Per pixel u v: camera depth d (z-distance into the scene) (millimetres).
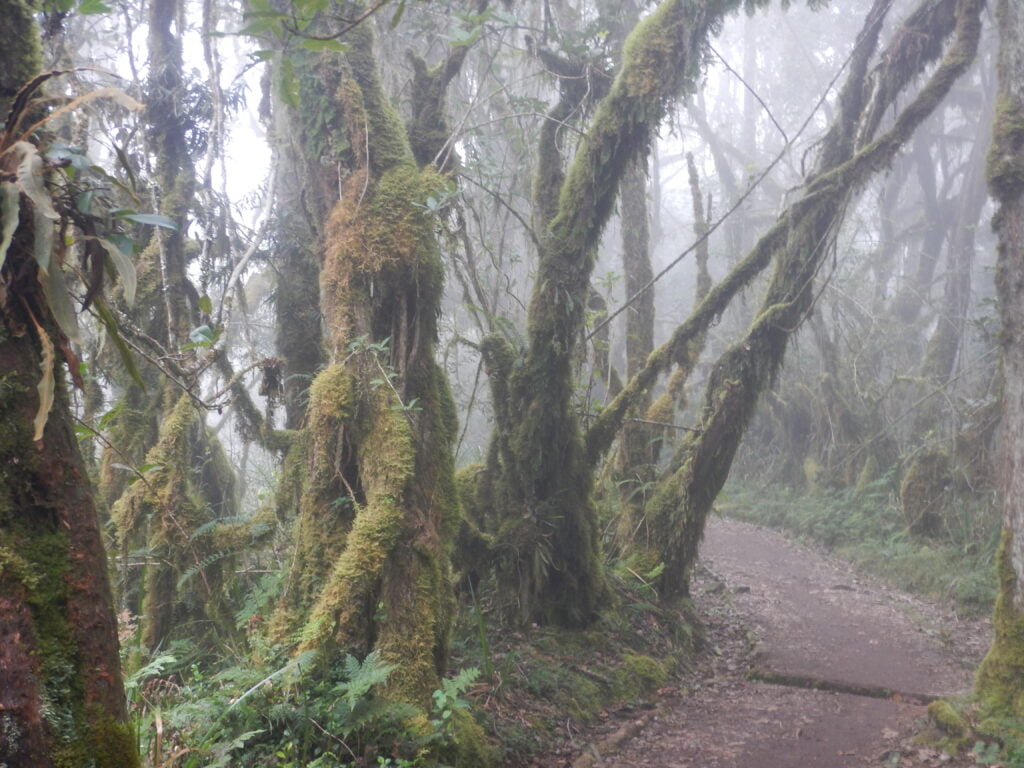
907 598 11430
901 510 14945
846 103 8828
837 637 9203
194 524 5961
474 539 7273
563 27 11172
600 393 14680
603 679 6793
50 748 1845
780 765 5703
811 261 8617
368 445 5051
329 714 4410
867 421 18016
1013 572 6281
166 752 3914
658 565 8945
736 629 9375
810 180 8781
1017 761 5387
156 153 7586
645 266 11711
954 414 15438
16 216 1932
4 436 1946
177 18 7828
